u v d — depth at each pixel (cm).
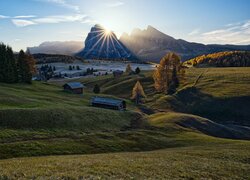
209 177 2673
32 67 14912
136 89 12531
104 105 10031
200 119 8938
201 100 12562
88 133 6341
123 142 5747
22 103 8094
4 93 8900
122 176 2350
